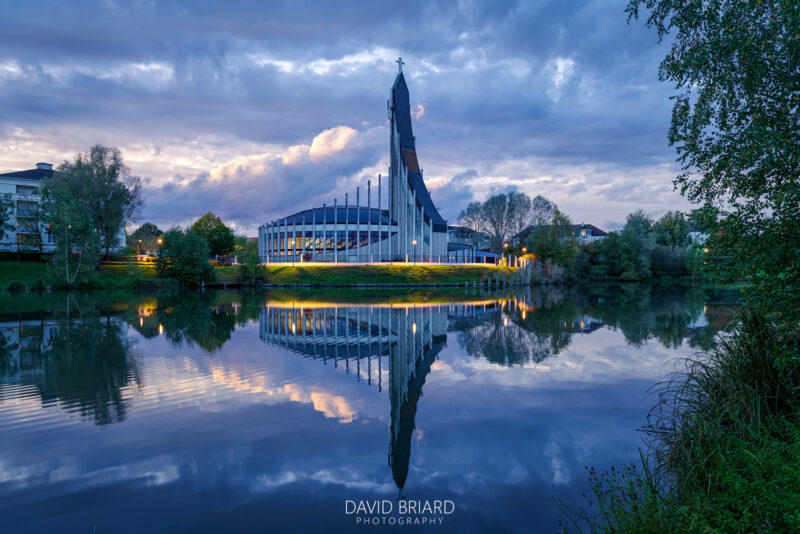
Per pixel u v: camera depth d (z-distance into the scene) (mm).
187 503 6621
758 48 8414
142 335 21516
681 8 9961
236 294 52375
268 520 6188
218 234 95188
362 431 9523
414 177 92250
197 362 15859
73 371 14359
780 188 7535
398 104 93438
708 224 8000
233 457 8203
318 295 51000
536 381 13406
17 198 72188
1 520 6133
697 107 9422
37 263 59688
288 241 87625
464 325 26031
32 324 25000
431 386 12969
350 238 84562
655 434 9164
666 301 42188
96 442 8836
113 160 60938
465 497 6828
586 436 9164
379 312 33156
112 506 6547
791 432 6316
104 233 60906
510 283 70812
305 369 15062
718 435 6758
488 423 9969
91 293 50688
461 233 130625
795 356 6656
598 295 52688
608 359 16344
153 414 10445
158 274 60156
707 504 4984
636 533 4777
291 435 9297
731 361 8664
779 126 8234
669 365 15258
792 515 4324
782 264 7020
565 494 6926
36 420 9969
